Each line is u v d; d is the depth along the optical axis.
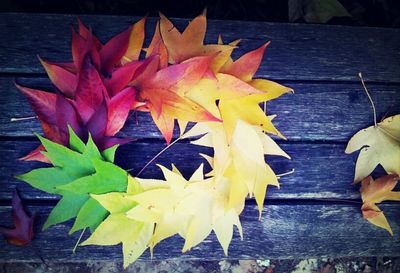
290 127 0.71
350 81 0.72
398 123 0.71
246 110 0.66
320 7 0.80
